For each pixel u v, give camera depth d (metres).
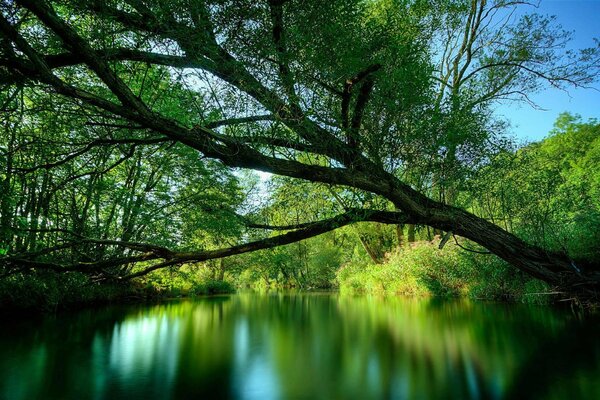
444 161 5.18
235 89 4.35
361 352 7.47
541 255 5.81
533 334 7.95
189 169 14.03
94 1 3.80
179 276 17.69
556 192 9.20
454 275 15.70
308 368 6.40
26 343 8.04
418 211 5.29
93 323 10.96
